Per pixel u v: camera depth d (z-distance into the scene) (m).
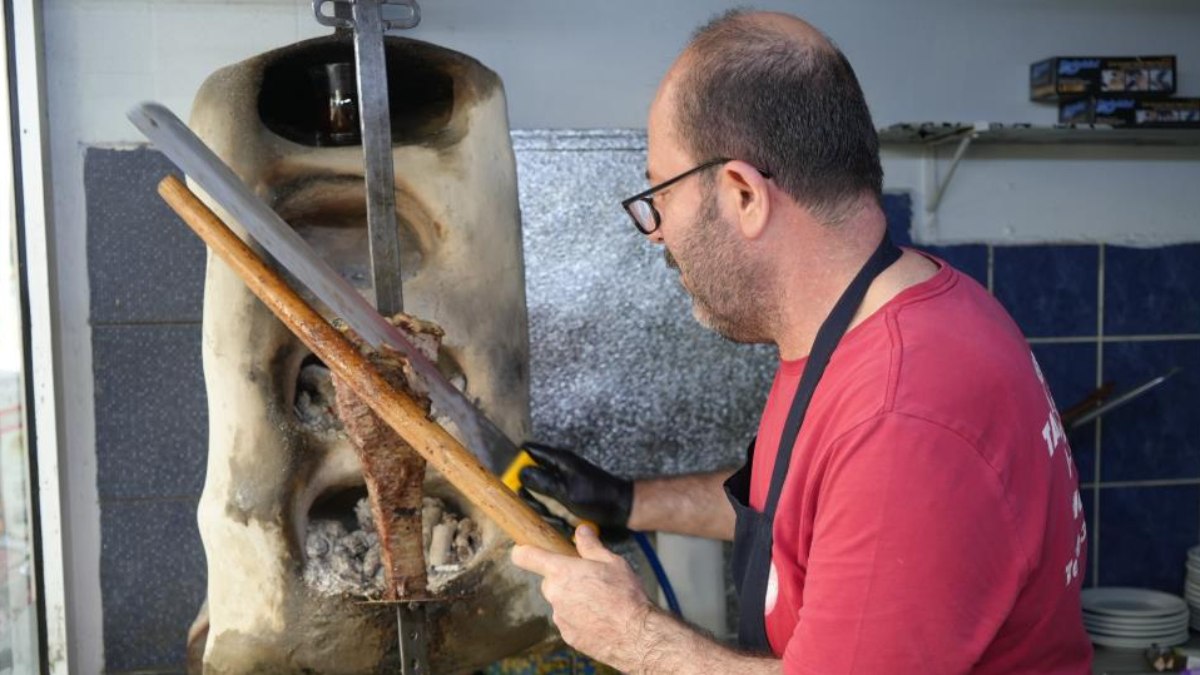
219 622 1.39
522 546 1.05
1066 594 0.95
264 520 1.36
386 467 1.16
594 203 1.96
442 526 1.48
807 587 0.89
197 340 1.89
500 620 1.43
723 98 0.96
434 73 1.47
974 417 0.86
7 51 1.76
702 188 0.98
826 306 1.01
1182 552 2.26
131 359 1.88
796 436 1.00
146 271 1.87
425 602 1.24
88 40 1.85
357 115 1.42
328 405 1.46
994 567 0.85
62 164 1.85
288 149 1.38
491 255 1.44
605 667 1.89
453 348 1.41
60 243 1.85
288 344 1.38
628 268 1.98
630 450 1.99
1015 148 2.17
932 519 0.83
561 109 2.00
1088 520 2.23
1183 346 2.25
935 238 2.14
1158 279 2.24
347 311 1.14
